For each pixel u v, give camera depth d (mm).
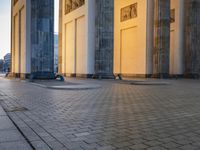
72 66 39562
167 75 38250
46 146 4539
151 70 39906
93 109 8609
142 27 40344
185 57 42250
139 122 6625
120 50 45438
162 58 38031
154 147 4543
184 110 8555
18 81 24016
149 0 39750
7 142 4715
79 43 37250
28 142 4797
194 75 40531
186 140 4984
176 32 42688
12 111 8102
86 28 34625
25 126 6059
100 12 32281
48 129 5781
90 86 17219
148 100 11180
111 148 4477
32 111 8117
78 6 37188
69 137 5137
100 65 32219
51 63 25609
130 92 14680
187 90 16531
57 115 7488
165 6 38438
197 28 40719
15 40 34219
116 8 46281
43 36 25234
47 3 25422
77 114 7668
